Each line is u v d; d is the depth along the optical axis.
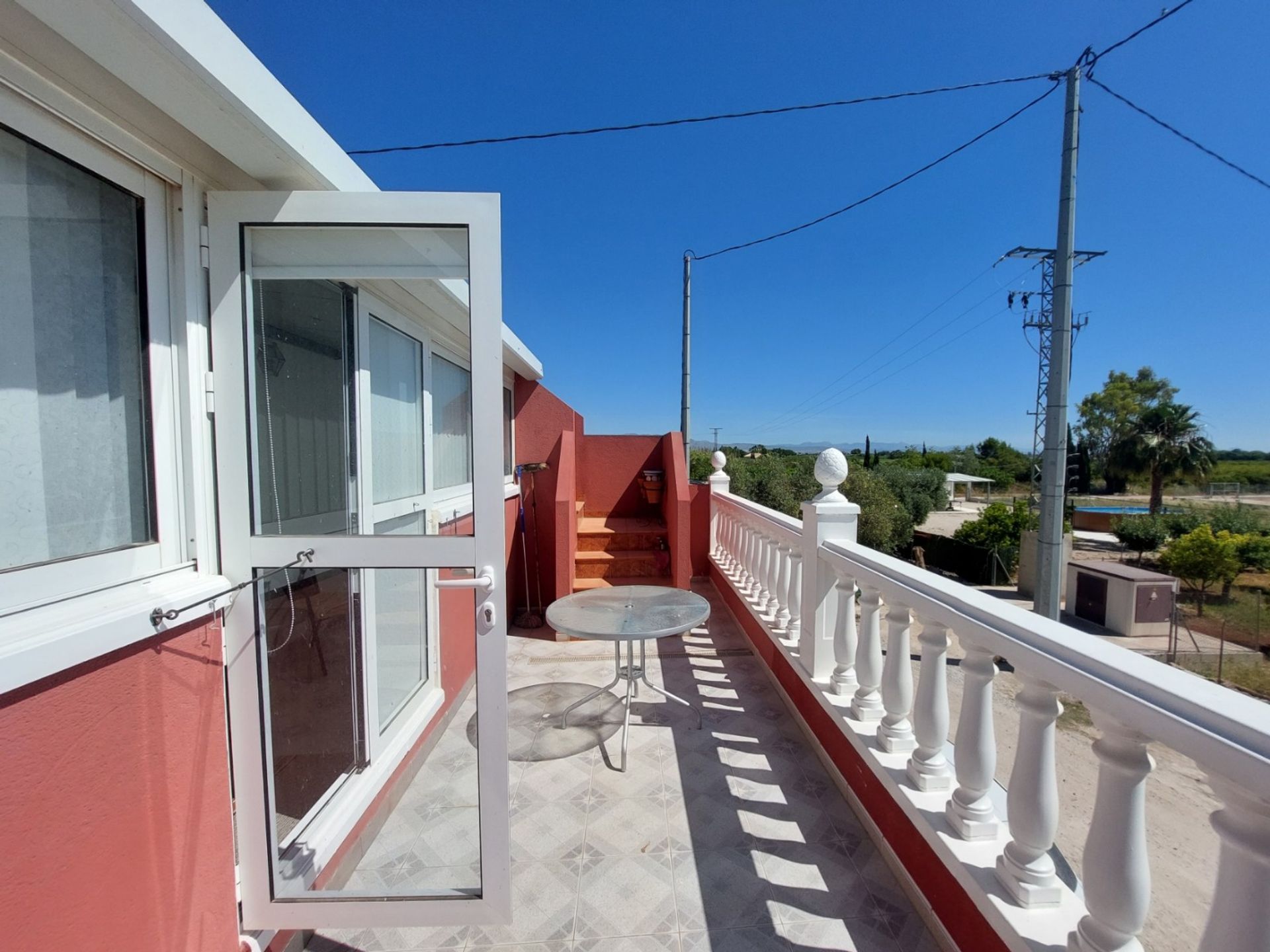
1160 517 20.02
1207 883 2.52
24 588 0.98
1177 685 0.88
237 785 1.48
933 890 1.57
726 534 5.23
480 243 1.52
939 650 1.70
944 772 1.72
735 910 1.69
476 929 1.65
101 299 1.17
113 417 1.19
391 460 2.38
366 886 1.77
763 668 3.65
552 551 5.01
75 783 0.99
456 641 2.21
